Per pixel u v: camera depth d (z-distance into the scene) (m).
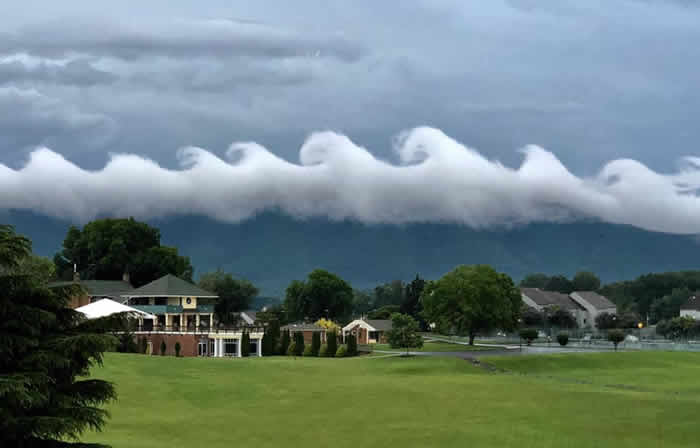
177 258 152.50
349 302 195.38
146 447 43.34
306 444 45.47
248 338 106.69
